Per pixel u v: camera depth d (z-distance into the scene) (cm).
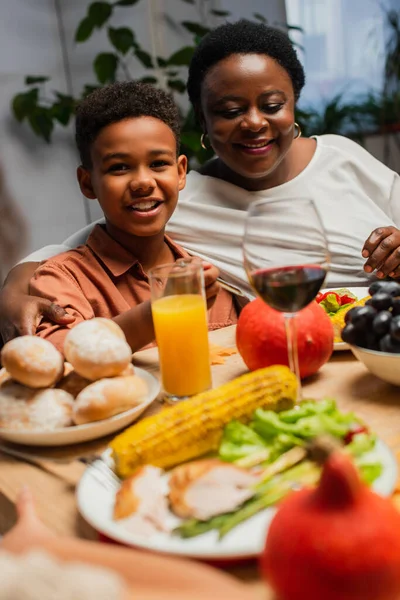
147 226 124
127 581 38
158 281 80
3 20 288
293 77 148
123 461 60
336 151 164
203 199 158
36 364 72
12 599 29
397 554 38
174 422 63
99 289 125
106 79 278
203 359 80
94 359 73
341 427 62
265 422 64
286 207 73
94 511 55
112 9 279
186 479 54
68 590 29
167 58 326
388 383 83
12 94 295
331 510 39
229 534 50
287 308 74
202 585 37
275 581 40
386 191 163
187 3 323
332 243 152
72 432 70
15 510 63
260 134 142
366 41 335
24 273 131
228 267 143
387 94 327
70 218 319
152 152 121
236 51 140
